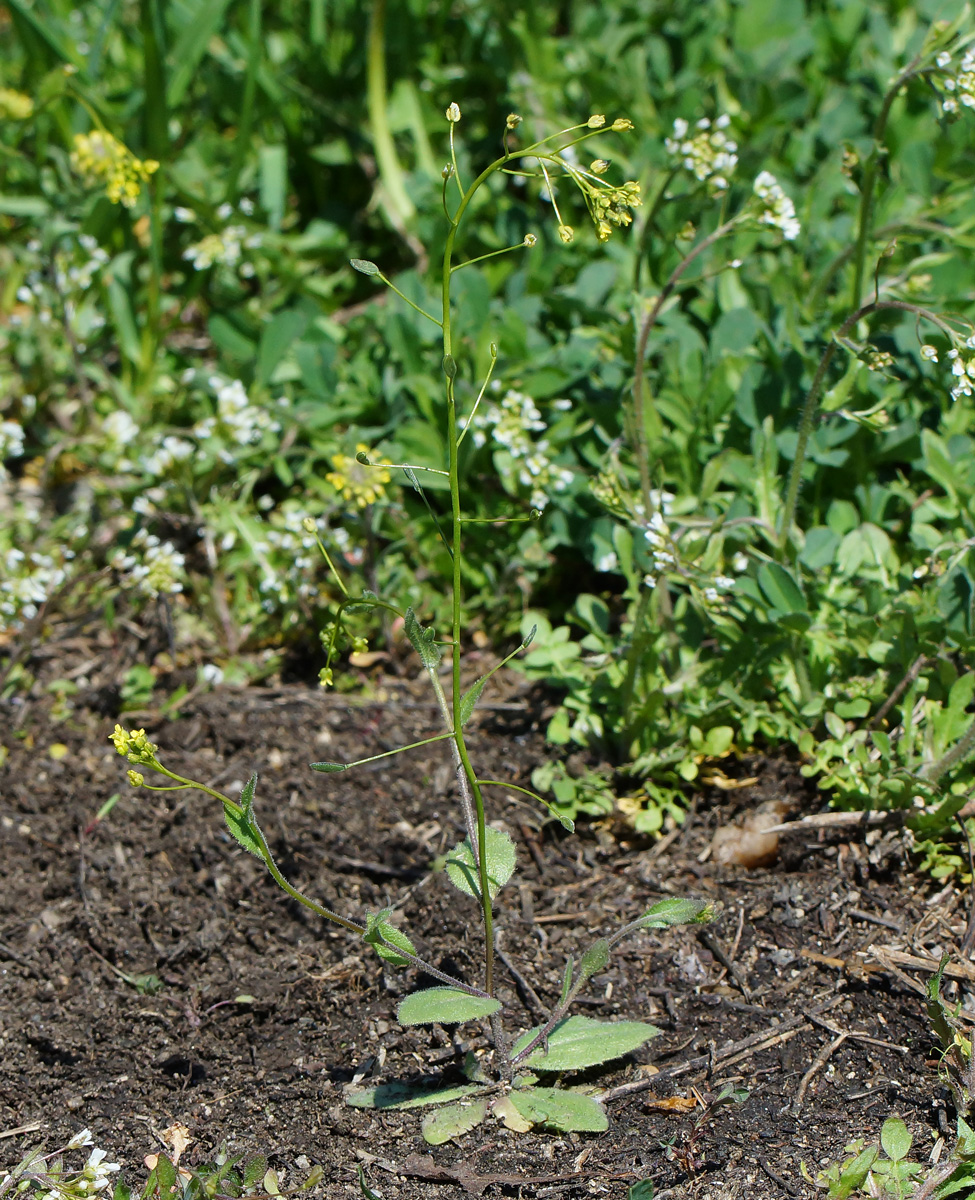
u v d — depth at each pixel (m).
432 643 0.83
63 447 1.05
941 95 0.92
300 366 1.03
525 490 0.99
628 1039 0.85
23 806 0.95
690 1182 0.84
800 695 0.92
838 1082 0.86
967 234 1.04
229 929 0.91
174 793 0.94
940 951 0.88
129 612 1.01
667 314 1.02
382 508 0.99
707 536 0.90
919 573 0.92
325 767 0.82
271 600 0.98
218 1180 0.83
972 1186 0.83
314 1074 0.87
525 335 1.01
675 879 0.91
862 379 0.96
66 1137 0.86
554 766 0.94
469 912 0.90
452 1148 0.85
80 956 0.90
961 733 0.90
